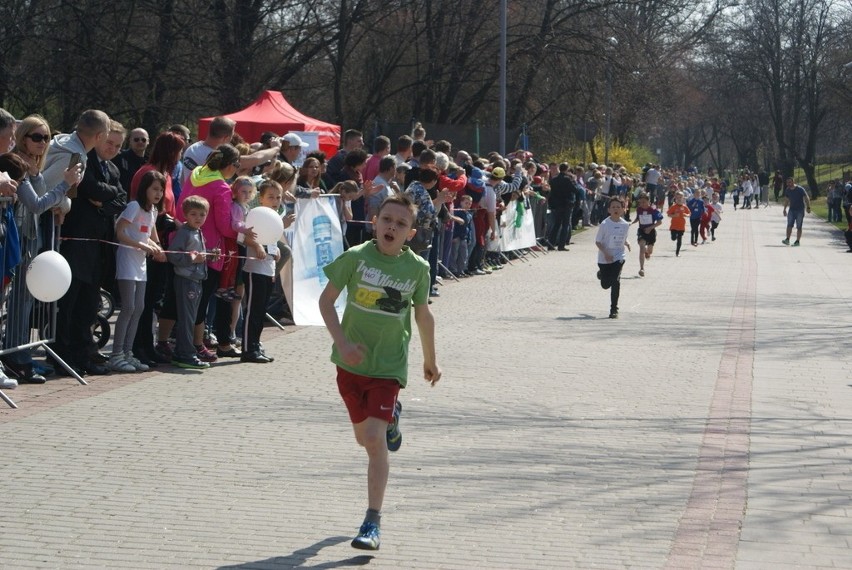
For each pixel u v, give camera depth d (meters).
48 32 37.88
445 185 21.94
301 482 8.41
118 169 13.62
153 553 6.76
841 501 8.25
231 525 7.35
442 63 49.28
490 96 53.44
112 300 15.09
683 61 65.56
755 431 10.69
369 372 7.10
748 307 21.95
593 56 49.12
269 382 12.46
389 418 7.07
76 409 10.69
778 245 43.94
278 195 14.28
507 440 10.00
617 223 19.41
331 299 7.10
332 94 51.66
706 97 108.94
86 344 12.46
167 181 13.46
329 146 27.62
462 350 15.37
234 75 40.88
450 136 41.19
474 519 7.60
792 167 104.25
